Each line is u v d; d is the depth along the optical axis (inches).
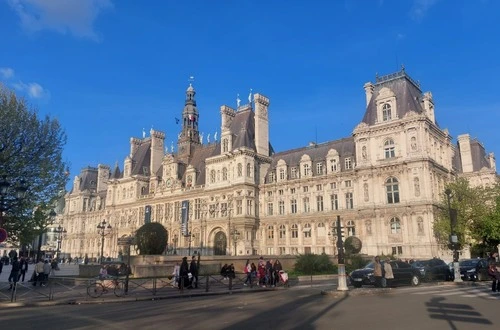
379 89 2896.2
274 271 1469.0
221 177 3459.6
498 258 2374.5
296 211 3142.2
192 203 3639.3
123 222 4355.3
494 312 752.3
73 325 673.6
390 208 2556.6
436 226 2297.0
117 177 4707.2
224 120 3639.3
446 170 2741.1
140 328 637.3
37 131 1453.0
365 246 2618.1
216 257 1739.7
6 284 1451.8
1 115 1355.8
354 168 2758.4
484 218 2031.3
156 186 4062.5
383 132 2687.0
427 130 2588.6
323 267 1957.4
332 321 676.7
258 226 3299.7
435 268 1572.3
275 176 3363.7
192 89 4360.2
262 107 3604.8
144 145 4640.8
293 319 706.2
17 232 1433.3
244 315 762.2
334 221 2886.3
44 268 1441.9
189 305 940.0
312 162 3181.6
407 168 2532.0
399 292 1155.3
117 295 1133.1
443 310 783.1
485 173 3186.5
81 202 5339.6
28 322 710.5
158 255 1637.6
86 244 5137.8
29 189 1406.3
